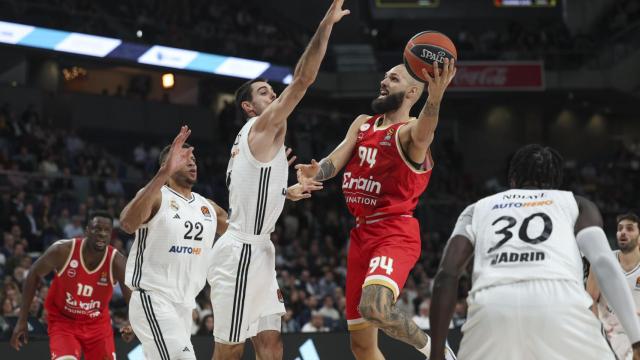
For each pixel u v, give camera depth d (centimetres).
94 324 768
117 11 2461
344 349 920
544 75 2862
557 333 375
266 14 3077
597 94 2950
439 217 2394
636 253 762
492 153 3197
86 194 1922
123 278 760
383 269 554
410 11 3275
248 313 576
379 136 588
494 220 409
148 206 562
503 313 381
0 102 2350
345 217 2367
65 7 2256
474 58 2838
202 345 882
